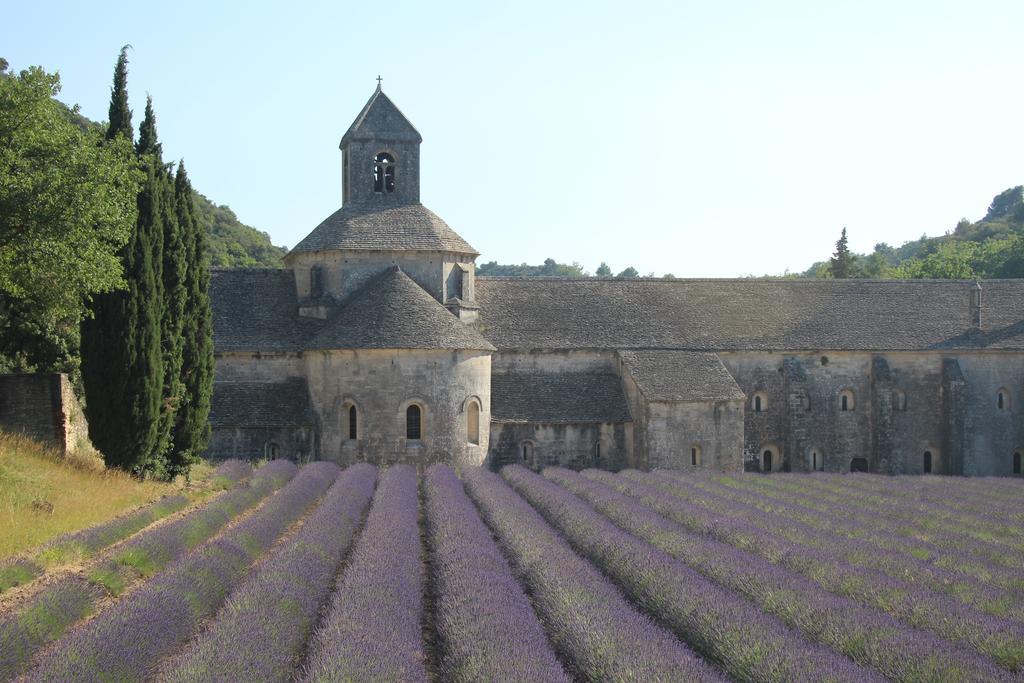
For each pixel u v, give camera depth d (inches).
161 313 1514.5
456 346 1945.1
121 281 1407.5
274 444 1961.1
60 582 813.2
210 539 1099.9
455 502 1379.2
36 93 1309.1
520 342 2213.3
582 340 2250.2
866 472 2358.5
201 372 1649.9
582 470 2098.9
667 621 839.1
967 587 920.3
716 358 2251.5
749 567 970.1
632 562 976.9
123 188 1387.8
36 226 1259.8
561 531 1262.3
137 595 764.6
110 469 1441.9
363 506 1411.2
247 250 5162.4
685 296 2452.0
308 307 2111.2
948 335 2412.6
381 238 2135.8
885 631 738.2
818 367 2352.4
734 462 2130.9
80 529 1077.1
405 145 2251.5
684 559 1047.6
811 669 647.8
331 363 1947.6
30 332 1567.4
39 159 1316.4
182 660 630.5
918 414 2381.9
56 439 1454.2
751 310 2428.6
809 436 2335.1
